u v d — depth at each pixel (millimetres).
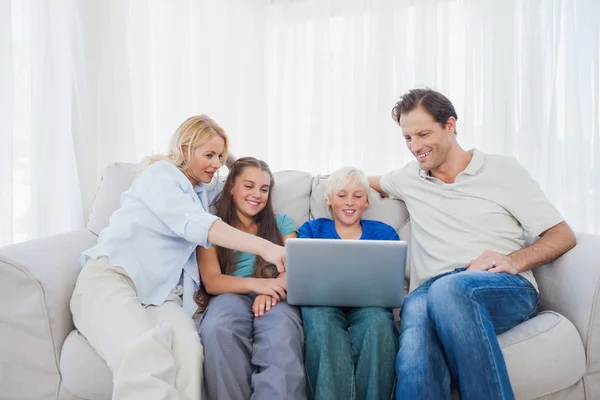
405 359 1050
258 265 1464
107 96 1966
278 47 2828
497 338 1129
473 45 2359
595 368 1157
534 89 2225
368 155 2566
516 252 1313
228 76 2709
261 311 1257
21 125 1721
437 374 1044
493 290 1139
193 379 1049
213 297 1401
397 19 2498
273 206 1707
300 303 1203
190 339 1097
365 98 2594
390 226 1584
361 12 2592
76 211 1858
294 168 2789
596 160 2154
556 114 2219
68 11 1845
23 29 1719
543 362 1084
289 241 1107
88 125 1899
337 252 1104
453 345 1038
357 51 2592
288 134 2844
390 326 1174
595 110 2154
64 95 1838
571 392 1151
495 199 1420
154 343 1003
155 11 2299
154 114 2311
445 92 2389
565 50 2207
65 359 1093
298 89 2791
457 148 1521
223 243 1238
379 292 1146
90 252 1280
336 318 1223
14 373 1104
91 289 1177
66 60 1840
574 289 1221
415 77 2439
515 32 2289
